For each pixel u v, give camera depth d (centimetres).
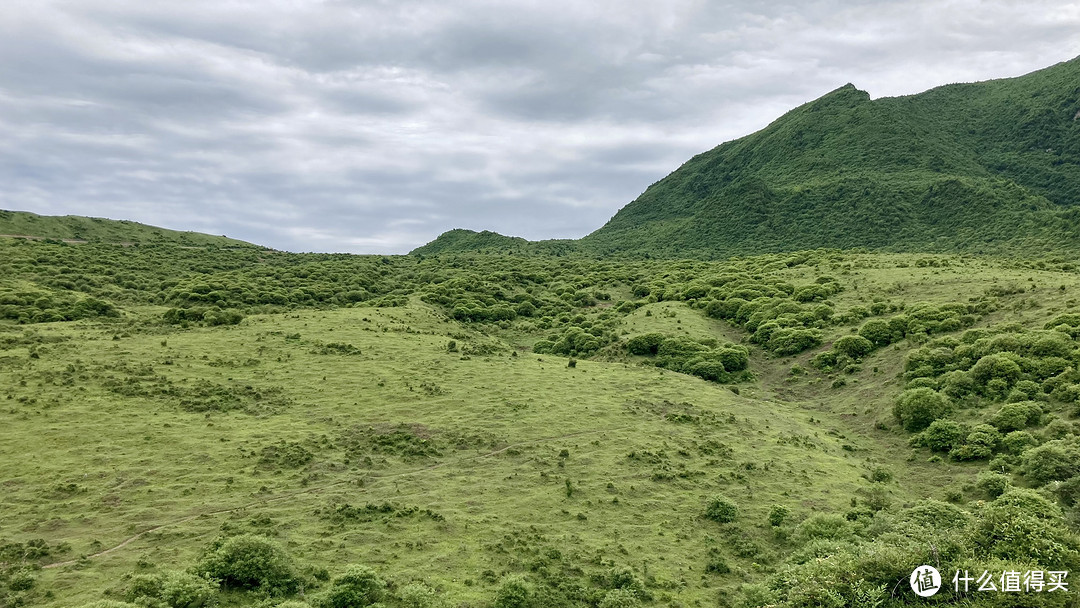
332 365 6041
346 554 2995
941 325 7056
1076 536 2773
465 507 3584
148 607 2336
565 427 4966
